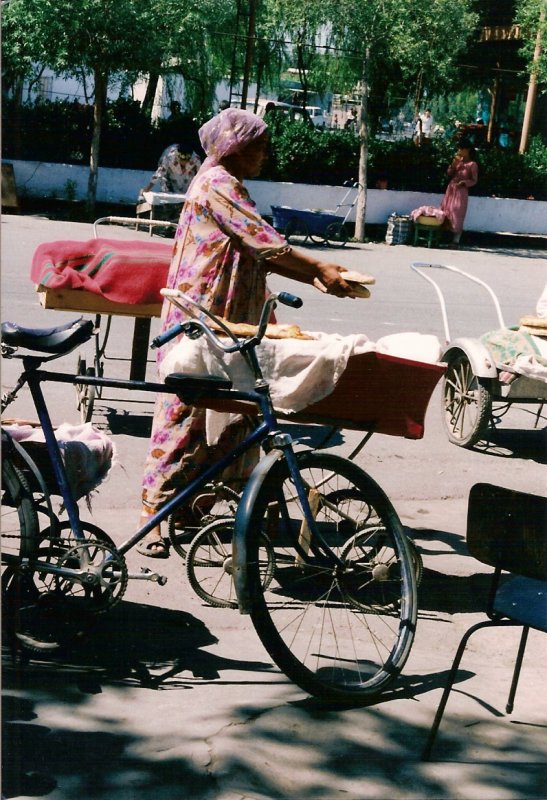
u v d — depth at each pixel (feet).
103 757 9.50
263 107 66.13
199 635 12.28
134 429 20.95
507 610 10.15
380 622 13.00
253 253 13.29
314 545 11.87
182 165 50.62
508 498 9.92
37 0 49.11
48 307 18.26
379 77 62.34
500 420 24.45
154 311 18.53
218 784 9.27
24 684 10.66
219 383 11.35
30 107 58.54
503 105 65.36
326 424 12.94
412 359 13.04
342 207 62.75
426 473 20.13
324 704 10.86
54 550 11.18
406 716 10.79
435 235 59.06
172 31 52.19
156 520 11.49
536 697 11.44
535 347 21.31
